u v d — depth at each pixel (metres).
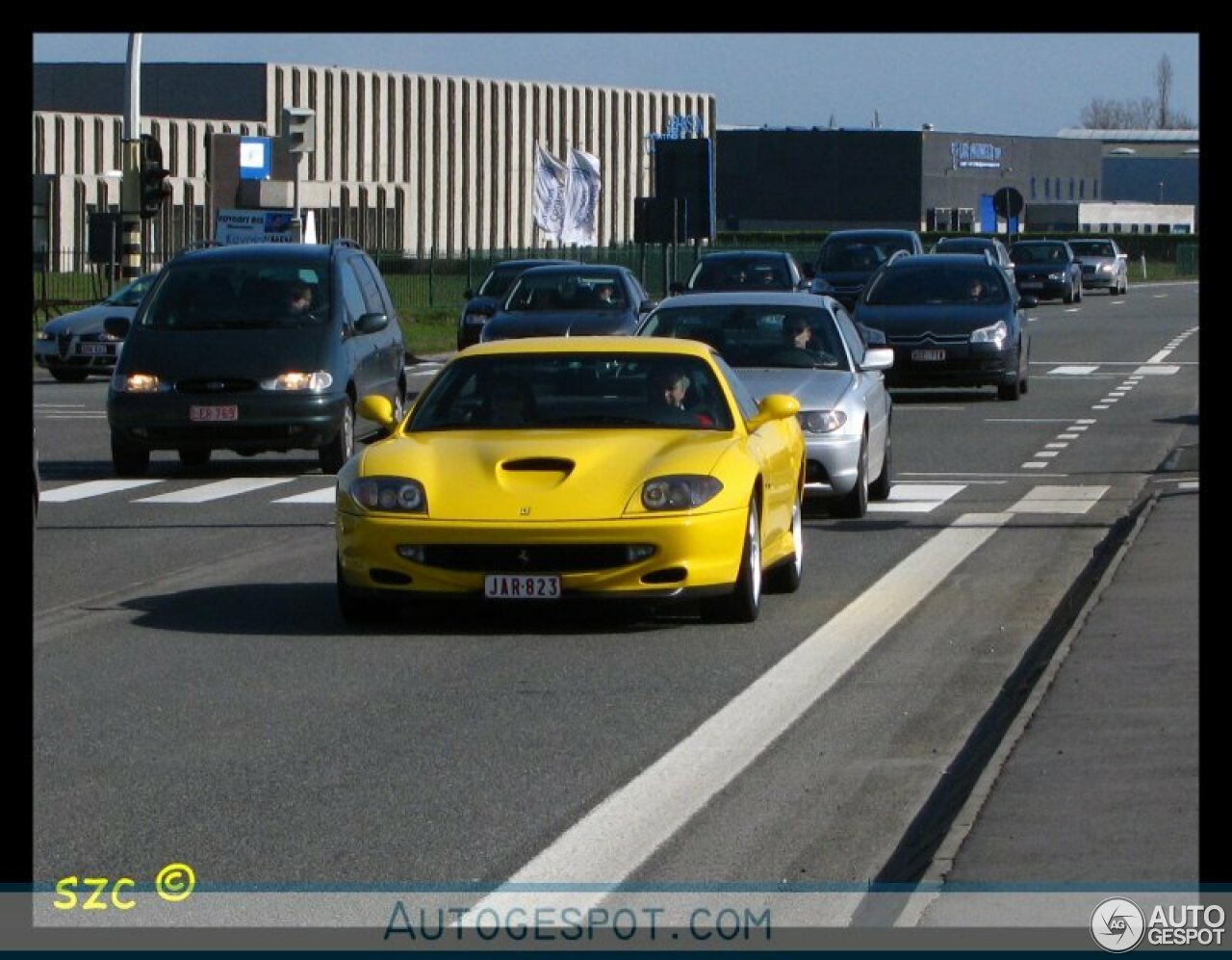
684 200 66.38
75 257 73.88
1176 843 9.71
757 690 14.35
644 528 16.06
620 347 18.25
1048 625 17.08
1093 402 42.78
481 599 16.20
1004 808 10.41
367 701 13.98
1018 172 179.50
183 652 15.88
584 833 10.66
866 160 164.88
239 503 26.34
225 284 30.27
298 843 10.48
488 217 132.75
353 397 29.95
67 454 32.97
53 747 12.62
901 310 42.78
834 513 24.62
